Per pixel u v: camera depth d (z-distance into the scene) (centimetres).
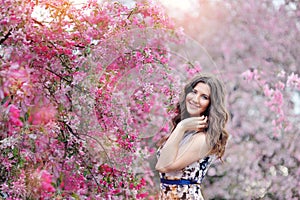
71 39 264
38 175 236
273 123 489
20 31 235
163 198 248
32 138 241
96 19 271
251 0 552
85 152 262
